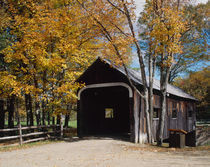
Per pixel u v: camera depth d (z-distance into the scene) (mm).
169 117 18484
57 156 8891
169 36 12516
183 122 22609
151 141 14047
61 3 15328
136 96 14125
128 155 9016
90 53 16406
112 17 12656
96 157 8555
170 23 11922
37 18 13617
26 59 13117
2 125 17500
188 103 25266
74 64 16562
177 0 13977
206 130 27484
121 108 19703
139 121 14156
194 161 7586
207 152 9961
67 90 13773
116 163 7348
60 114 14523
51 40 14250
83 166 6961
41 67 13305
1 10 14156
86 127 16469
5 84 12586
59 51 14508
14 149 11086
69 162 7656
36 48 13078
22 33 14414
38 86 15086
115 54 12844
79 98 15922
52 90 14008
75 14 14195
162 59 13914
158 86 17969
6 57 13266
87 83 15648
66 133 20281
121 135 16500
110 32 13102
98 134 17266
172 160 7824
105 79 14961
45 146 11945
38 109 15727
